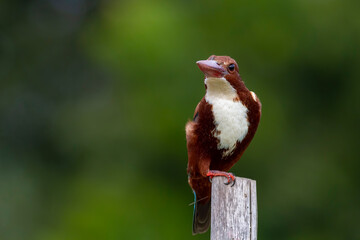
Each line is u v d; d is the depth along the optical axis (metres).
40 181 18.31
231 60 8.23
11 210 17.41
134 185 14.02
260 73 14.09
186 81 13.30
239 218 7.03
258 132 13.59
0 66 19.77
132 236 13.58
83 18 20.59
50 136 19.03
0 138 19.08
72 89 19.94
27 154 19.08
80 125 16.75
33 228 17.28
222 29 13.92
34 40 20.20
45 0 20.70
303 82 14.96
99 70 19.91
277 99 13.91
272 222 14.41
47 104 19.77
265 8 13.99
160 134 13.27
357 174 15.09
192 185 8.59
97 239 13.58
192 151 8.31
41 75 19.98
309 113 15.14
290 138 14.51
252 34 14.00
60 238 13.74
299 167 14.51
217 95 8.21
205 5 14.02
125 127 14.48
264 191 14.12
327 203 14.78
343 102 15.17
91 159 15.41
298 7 14.24
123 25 13.70
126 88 14.19
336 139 15.16
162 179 13.95
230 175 7.15
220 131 8.18
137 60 13.40
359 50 14.67
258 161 13.84
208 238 13.54
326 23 14.55
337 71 15.02
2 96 19.52
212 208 7.16
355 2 14.74
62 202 17.50
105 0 20.22
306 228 14.64
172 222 13.63
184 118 13.15
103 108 16.72
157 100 13.28
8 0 20.19
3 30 20.05
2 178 18.30
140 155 14.12
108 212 13.70
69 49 20.30
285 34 14.14
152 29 13.42
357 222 14.96
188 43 13.56
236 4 13.91
